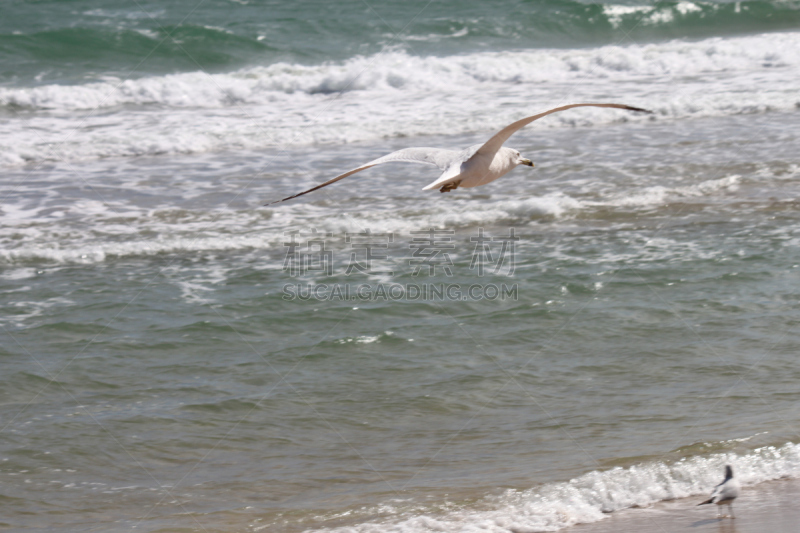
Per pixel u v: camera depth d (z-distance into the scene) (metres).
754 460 14.61
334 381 18.44
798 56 55.88
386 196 32.84
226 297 23.38
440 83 53.31
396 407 17.25
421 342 20.34
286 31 63.47
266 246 27.77
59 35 59.09
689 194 31.45
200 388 18.19
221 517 13.41
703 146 37.94
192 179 35.69
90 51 58.28
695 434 15.62
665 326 20.64
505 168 14.59
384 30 64.44
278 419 16.86
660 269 24.30
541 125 43.66
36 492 14.30
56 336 20.89
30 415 16.98
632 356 19.16
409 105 48.12
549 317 21.47
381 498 13.87
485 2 71.00
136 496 14.19
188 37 59.94
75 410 17.22
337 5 70.12
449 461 15.12
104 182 35.41
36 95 49.22
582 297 22.64
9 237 28.62
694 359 18.86
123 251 27.34
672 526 12.69
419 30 64.88
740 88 48.66
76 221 30.45
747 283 23.02
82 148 40.19
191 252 27.33
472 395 17.64
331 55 59.19
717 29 68.56
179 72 56.19
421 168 36.69
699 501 13.58
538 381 18.19
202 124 44.69
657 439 15.48
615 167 35.28
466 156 13.80
